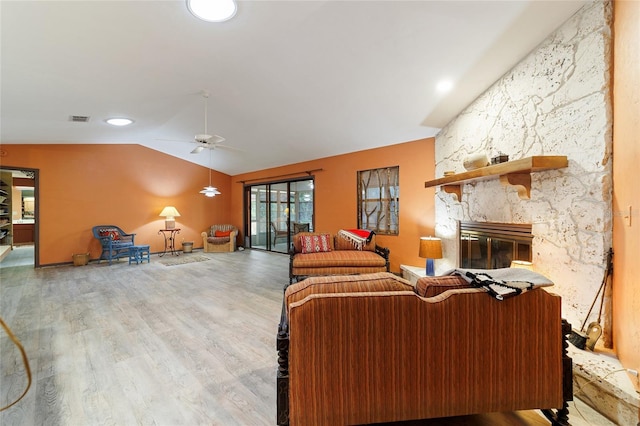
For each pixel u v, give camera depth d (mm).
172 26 2213
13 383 1979
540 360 1489
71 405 1757
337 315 1358
